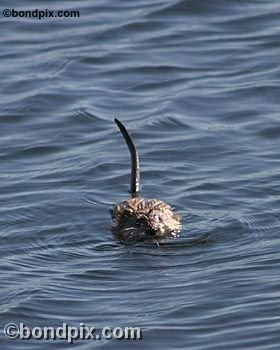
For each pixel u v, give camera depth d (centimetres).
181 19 10494
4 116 8744
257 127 8438
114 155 8012
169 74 9475
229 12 10569
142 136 8312
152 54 9844
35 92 9106
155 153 8006
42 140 8344
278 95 8994
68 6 10756
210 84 9256
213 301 6003
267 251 6500
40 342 5741
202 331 5756
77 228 6906
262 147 8094
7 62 9756
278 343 5622
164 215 6825
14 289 6206
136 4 10762
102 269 6384
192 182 7525
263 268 6309
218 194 7319
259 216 6962
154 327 5797
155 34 10225
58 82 9319
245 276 6234
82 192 7431
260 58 9719
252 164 7794
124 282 6247
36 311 5991
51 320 5922
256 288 6106
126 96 9081
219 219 6944
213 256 6488
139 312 5950
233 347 5606
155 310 5950
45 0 10888
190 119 8619
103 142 8269
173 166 7800
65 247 6675
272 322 5791
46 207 7194
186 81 9338
